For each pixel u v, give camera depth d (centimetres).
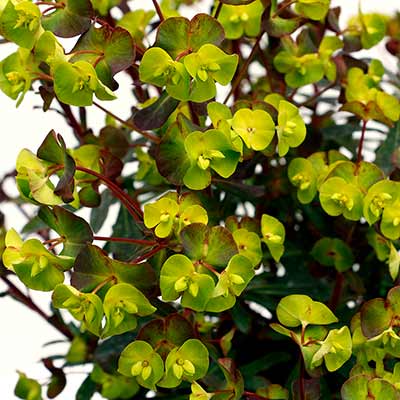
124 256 65
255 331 73
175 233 63
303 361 64
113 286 61
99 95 62
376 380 63
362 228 72
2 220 73
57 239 63
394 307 64
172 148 63
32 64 66
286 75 70
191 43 62
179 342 63
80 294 61
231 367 64
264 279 72
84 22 63
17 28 63
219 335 72
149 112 64
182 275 61
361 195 66
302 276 73
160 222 62
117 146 71
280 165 73
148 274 62
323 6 67
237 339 73
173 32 62
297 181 68
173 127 63
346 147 74
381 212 66
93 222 72
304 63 70
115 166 69
